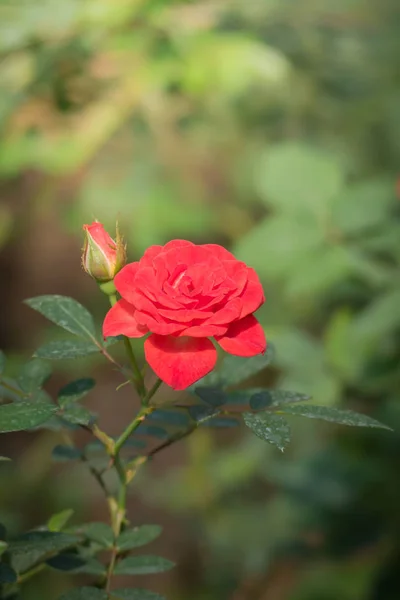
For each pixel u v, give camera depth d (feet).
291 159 2.97
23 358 3.52
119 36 3.21
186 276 2.08
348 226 2.90
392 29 3.67
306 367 2.96
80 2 3.04
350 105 3.88
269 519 3.92
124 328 2.10
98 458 2.35
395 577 3.12
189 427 2.26
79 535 2.24
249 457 3.88
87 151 3.54
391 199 2.93
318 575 3.38
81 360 3.93
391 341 2.95
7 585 2.22
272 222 2.93
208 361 2.07
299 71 3.64
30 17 3.04
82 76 3.48
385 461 3.15
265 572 3.82
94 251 2.15
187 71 3.24
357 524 3.17
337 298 3.30
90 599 2.09
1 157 3.42
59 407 2.10
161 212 3.90
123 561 2.19
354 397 3.20
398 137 3.81
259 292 2.10
